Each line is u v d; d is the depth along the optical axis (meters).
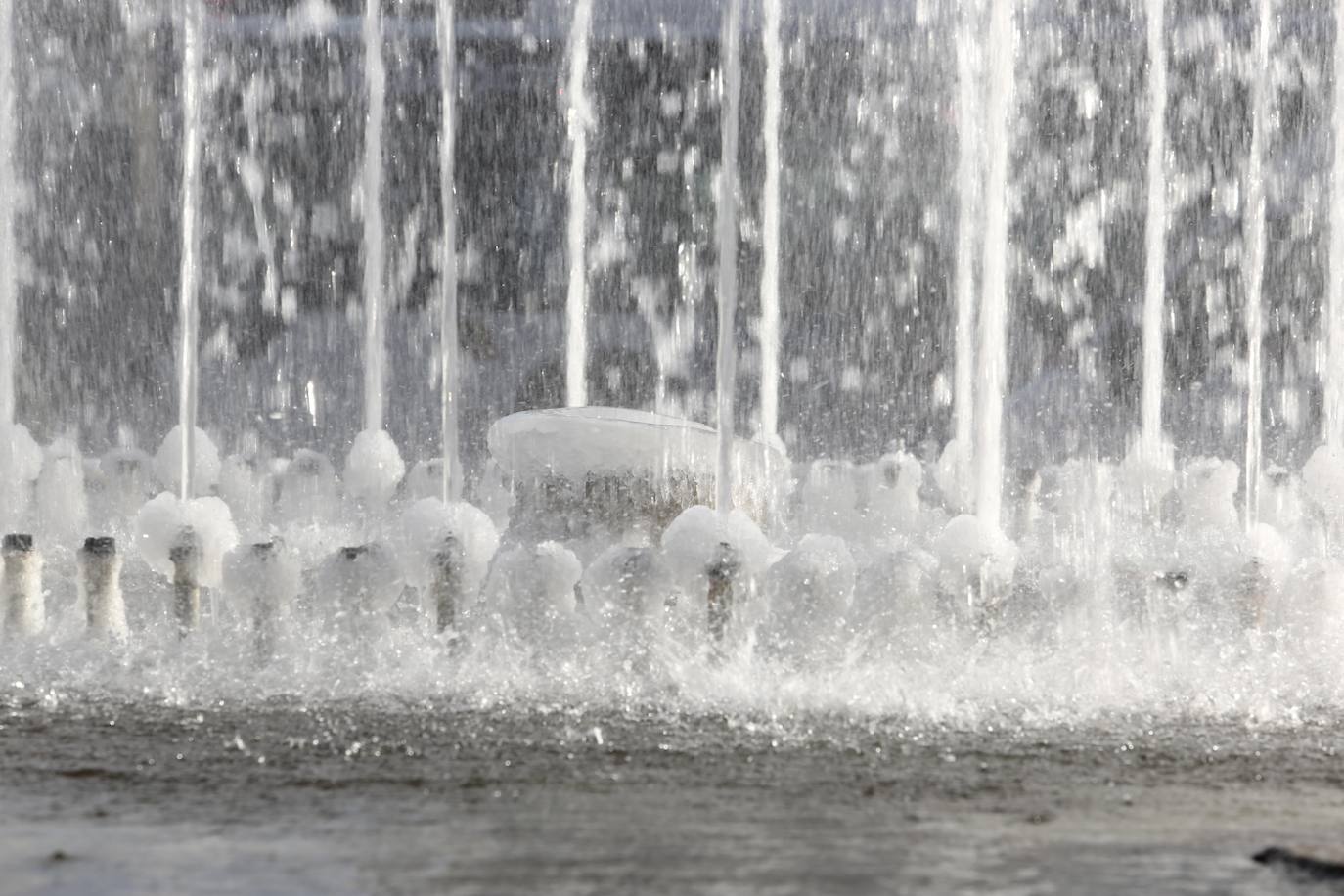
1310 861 15.91
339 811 18.27
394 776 20.11
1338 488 44.31
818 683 25.78
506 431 31.11
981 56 51.28
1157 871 15.82
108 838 16.94
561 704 24.56
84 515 43.16
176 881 15.21
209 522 29.20
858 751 21.77
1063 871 15.80
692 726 23.17
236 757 21.14
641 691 25.41
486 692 25.33
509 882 15.21
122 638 29.00
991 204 39.12
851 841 16.92
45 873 15.55
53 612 31.36
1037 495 46.66
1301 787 20.08
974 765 21.06
